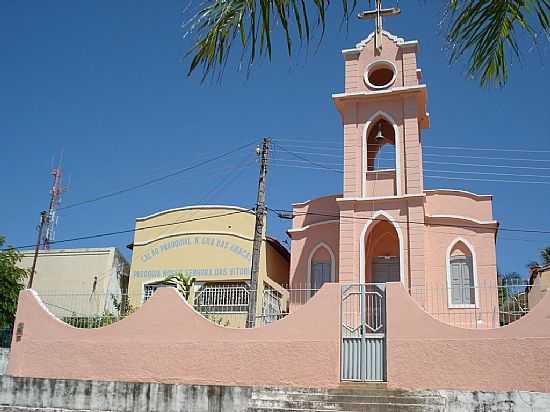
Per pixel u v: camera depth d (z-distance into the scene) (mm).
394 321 15305
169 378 16578
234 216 27625
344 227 24000
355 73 25703
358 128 25141
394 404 13672
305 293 24766
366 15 26141
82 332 17734
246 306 24250
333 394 14516
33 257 29859
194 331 16750
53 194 34469
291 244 26125
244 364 16078
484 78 7277
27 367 17922
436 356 14789
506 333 14469
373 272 25281
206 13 5934
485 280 23234
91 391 16109
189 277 25609
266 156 24688
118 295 22625
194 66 5977
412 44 25297
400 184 23969
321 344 15594
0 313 26188
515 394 13320
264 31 5992
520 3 6898
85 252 29438
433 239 24125
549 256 38844
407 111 24656
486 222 23859
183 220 28172
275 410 13922
